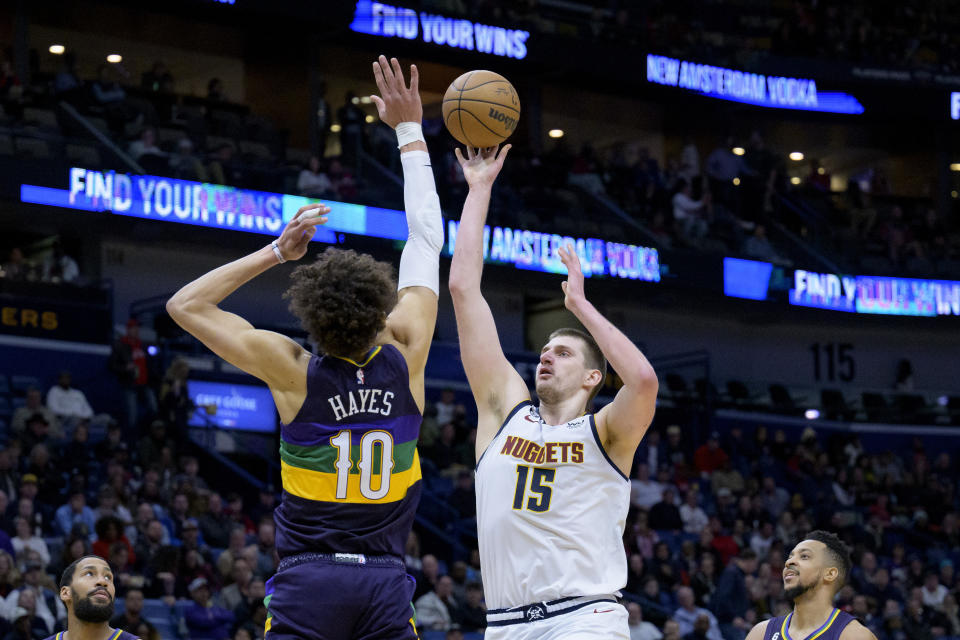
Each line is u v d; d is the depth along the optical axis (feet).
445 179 92.12
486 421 19.81
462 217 20.81
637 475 81.56
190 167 81.61
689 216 103.91
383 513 16.28
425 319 17.58
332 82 109.29
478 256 20.49
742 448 91.30
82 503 56.39
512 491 18.76
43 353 75.56
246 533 58.85
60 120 81.00
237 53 103.45
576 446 18.71
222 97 98.53
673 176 109.19
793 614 25.72
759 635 25.84
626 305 106.32
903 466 98.58
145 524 55.88
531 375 89.56
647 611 62.34
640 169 106.11
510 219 92.48
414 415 16.83
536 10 106.11
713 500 81.97
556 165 102.83
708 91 111.75
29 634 45.27
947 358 116.47
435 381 87.86
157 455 64.08
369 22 96.17
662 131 121.60
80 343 77.20
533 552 18.52
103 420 70.95
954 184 126.72
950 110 119.85
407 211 18.56
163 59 103.91
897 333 115.85
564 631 18.08
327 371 16.37
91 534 56.18
